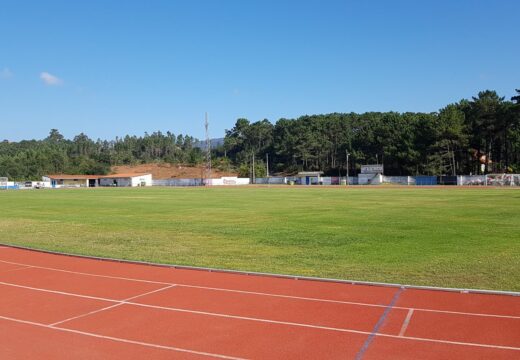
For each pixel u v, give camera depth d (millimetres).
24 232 24375
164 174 176000
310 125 178875
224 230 23812
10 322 8969
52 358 7219
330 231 22578
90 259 15773
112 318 9125
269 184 128500
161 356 7246
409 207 36469
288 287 11359
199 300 10305
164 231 23875
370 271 13422
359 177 114125
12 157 182125
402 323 8508
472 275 12625
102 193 76250
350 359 6969
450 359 6887
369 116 173500
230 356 7203
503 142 111938
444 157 112188
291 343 7652
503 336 7777
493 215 29094
